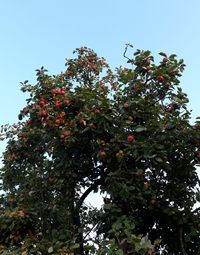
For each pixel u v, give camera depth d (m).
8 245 6.98
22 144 8.35
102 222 7.62
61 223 7.61
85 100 7.40
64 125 7.48
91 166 7.70
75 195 8.55
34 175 8.33
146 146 6.81
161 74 7.33
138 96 7.46
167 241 7.71
